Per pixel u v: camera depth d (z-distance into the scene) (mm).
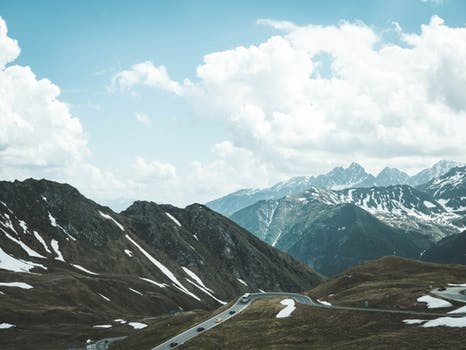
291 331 94562
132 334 136000
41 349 130500
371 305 107438
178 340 102500
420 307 97500
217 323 111125
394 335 75875
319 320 98188
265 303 126688
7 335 141125
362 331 85625
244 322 107750
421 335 72562
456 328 72875
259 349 87312
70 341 140375
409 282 143250
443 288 121562
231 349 91250
